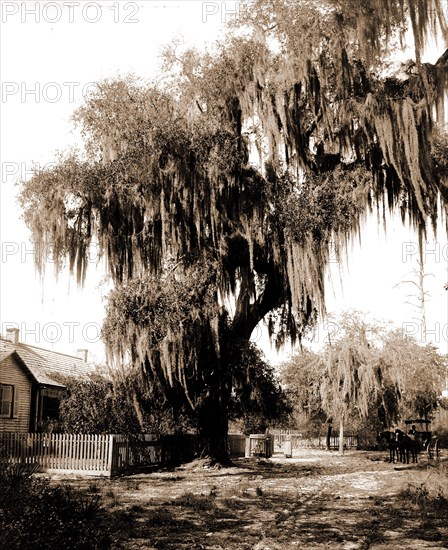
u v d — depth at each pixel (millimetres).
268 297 20906
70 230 19797
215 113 19453
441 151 19562
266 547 8422
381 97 17703
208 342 19375
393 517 10938
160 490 15172
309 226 17859
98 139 20312
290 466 23219
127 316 18453
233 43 19531
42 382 29797
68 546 6828
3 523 6457
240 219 18906
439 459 25047
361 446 39438
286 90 19062
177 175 18438
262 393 23625
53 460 19516
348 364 30750
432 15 14117
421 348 35250
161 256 20078
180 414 23641
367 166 19703
